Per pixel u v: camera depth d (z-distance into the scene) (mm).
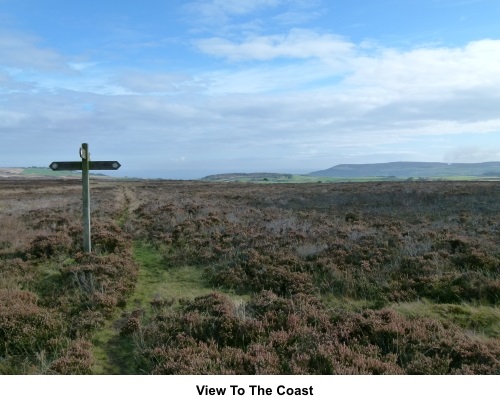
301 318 7062
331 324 6762
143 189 50312
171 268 11062
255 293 8867
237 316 6969
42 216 19562
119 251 12000
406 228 15289
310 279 9391
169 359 5820
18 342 6480
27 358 6051
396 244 11547
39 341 6617
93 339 6832
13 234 14000
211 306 7695
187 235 14016
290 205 27312
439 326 6590
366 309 7496
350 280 9062
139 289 9445
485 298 8070
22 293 8273
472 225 15594
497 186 34656
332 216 20000
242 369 5516
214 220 17031
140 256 12289
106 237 12648
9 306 7469
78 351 6137
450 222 16938
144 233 14992
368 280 9195
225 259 11062
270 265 10211
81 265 10000
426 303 8016
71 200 30812
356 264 10141
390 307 7762
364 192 34094
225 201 29828
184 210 20938
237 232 14039
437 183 44688
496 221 16281
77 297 8375
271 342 6086
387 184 46375
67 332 7000
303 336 6258
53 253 11383
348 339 6328
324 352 5695
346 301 8414
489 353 5625
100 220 18062
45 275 9930
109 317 7719
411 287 8766
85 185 11273
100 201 28750
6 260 10664
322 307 7914
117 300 8359
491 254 10266
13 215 20531
